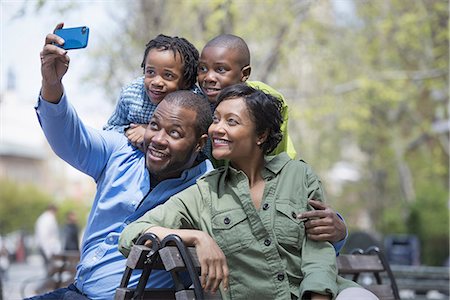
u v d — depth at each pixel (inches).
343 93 803.4
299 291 149.8
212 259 146.0
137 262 147.6
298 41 658.8
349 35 805.2
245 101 155.0
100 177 173.3
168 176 167.6
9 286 520.1
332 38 777.6
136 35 590.9
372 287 196.7
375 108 924.6
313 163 1146.7
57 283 320.5
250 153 155.6
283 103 183.6
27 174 2554.1
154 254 148.1
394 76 783.7
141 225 152.9
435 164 1008.2
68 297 166.2
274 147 158.2
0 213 1937.7
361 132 977.5
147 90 178.9
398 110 946.7
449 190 1029.2
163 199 167.6
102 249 166.9
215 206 154.9
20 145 2468.0
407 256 733.3
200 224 155.1
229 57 185.5
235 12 545.6
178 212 155.7
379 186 1307.8
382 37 808.9
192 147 164.2
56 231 695.1
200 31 566.6
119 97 184.5
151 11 579.5
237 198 154.6
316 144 1120.8
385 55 818.8
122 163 171.5
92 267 166.9
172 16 589.6
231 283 152.1
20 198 1952.5
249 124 154.6
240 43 188.5
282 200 154.4
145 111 179.2
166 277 164.7
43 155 2546.8
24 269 1208.2
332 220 152.6
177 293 147.0
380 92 783.1
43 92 160.1
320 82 779.4
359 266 193.8
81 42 157.2
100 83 632.4
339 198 1464.1
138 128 174.9
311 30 700.0
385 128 975.6
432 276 341.1
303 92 738.8
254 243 151.8
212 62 185.5
